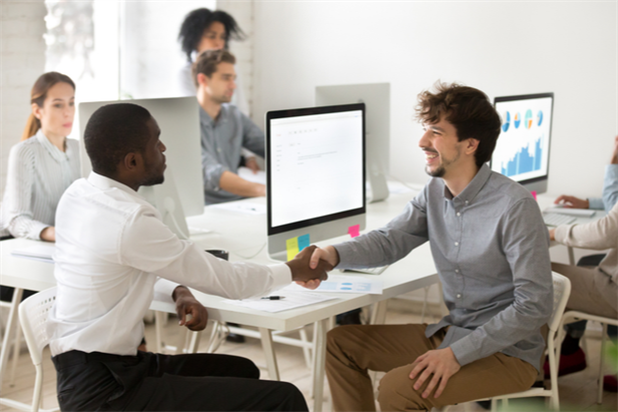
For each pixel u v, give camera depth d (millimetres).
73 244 1567
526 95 3000
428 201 1914
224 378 1597
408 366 1693
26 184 2629
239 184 3652
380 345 1906
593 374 2896
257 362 3014
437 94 1767
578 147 3518
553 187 3625
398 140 4066
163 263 1533
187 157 2539
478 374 1665
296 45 4418
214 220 2818
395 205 3102
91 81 3570
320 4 4266
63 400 1498
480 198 1763
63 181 2797
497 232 1721
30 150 2680
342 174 2281
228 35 4379
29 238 2475
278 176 2064
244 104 4598
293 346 3248
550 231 2498
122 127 1566
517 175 3039
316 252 1845
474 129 1725
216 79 4016
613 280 2287
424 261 2164
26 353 3125
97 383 1487
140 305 1572
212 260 1611
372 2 4059
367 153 3129
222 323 2738
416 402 1646
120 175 1601
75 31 3455
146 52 3932
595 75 3416
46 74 2811
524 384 1729
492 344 1638
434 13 3848
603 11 3348
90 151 1590
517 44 3613
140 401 1507
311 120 2145
